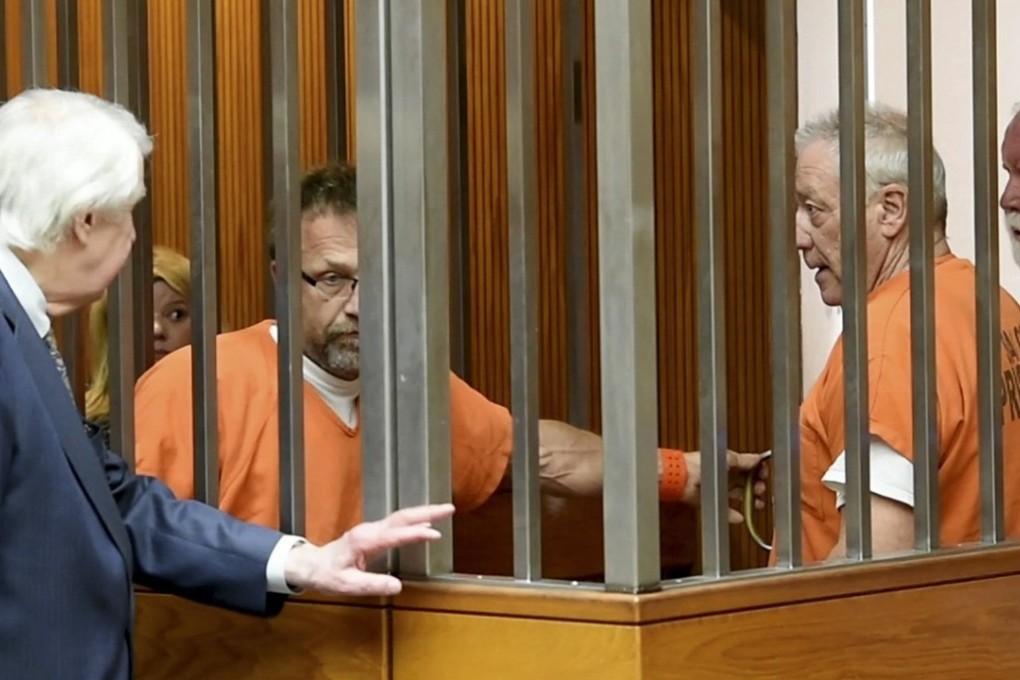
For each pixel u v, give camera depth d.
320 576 3.24
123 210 3.29
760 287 7.05
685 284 6.93
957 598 3.62
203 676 3.56
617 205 3.02
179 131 7.25
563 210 6.75
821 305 6.75
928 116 3.69
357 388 4.36
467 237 5.27
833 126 4.39
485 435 4.71
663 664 3.01
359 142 3.41
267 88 5.15
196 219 3.59
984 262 3.86
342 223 4.16
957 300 4.22
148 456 4.09
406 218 3.37
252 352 4.32
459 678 3.21
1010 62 5.99
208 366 3.60
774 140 3.37
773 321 3.38
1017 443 4.41
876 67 6.44
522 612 3.12
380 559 3.36
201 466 3.62
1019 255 5.70
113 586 3.23
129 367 3.71
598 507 5.12
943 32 6.22
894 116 4.40
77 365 4.01
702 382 3.24
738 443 7.04
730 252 7.02
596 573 5.12
